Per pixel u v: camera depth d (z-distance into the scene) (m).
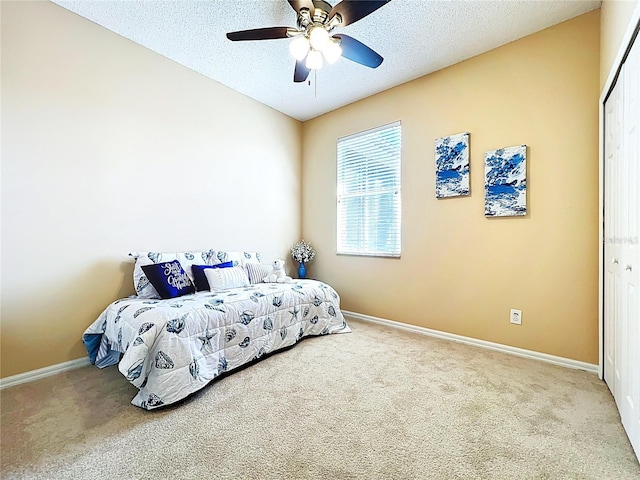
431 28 2.37
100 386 2.00
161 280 2.38
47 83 2.17
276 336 2.55
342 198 3.83
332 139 3.92
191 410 1.71
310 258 4.02
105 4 2.19
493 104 2.62
